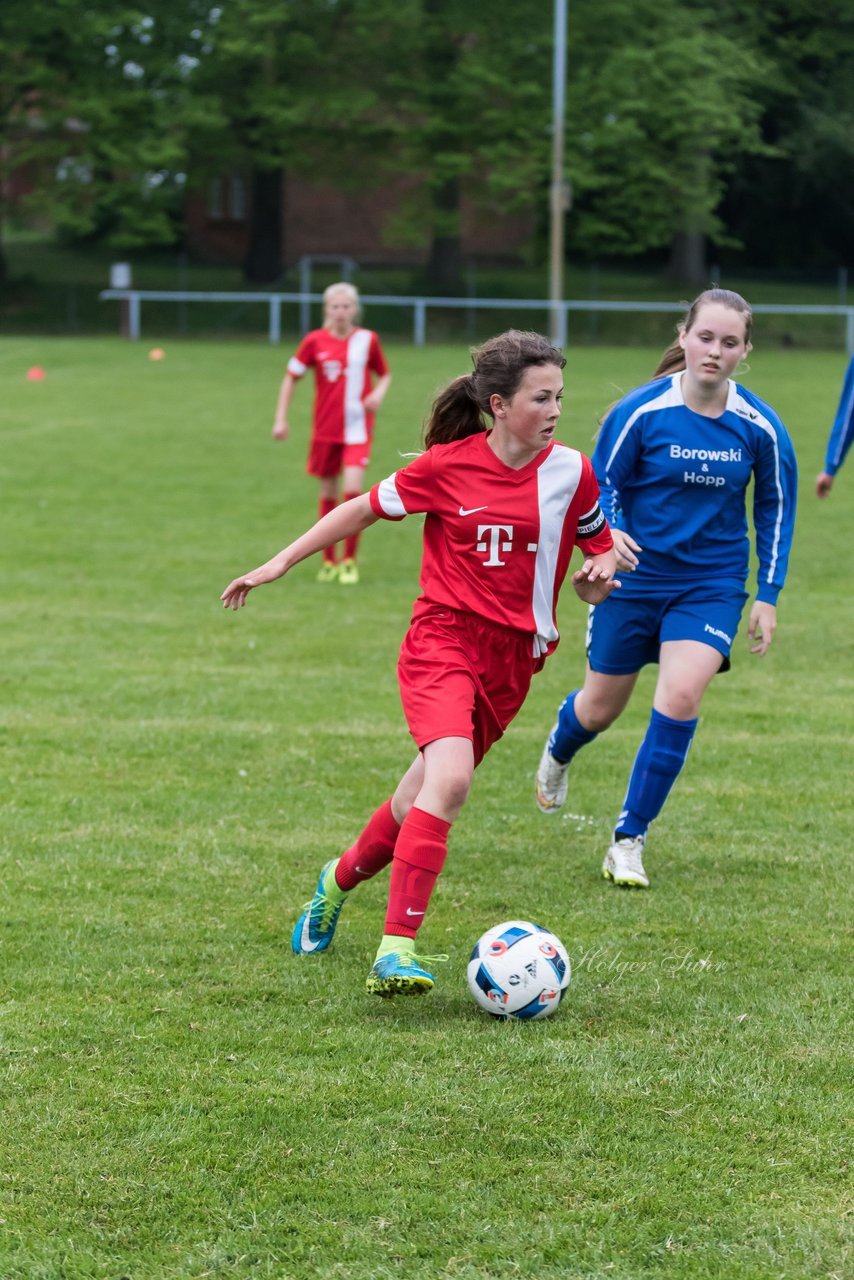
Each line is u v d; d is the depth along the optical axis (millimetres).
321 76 121062
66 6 113375
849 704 23781
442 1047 11484
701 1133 10148
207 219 152375
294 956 13430
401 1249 8750
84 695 23375
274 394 73438
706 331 15008
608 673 16172
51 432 58719
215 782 18922
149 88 120688
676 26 121188
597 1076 11000
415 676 12695
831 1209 9219
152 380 79750
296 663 25906
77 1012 12031
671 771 15344
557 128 102688
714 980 12891
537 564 12617
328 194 147500
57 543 37219
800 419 63406
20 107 121938
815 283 142000
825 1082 10961
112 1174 9578
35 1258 8680
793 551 38688
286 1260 8672
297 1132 10094
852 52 138125
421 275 135750
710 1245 8812
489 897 15031
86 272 142000
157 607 30406
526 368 12000
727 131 124438
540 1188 9422
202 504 43156
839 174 143375
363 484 47156
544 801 17250
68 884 15148
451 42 121312
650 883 15570
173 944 13609
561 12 100688
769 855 16516
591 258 148500
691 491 15516
